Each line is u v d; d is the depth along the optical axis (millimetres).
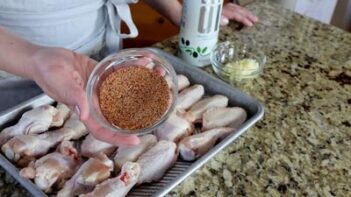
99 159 565
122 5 822
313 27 1026
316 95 799
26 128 601
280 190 595
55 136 601
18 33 740
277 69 861
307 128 714
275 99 776
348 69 884
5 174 574
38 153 582
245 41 938
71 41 788
